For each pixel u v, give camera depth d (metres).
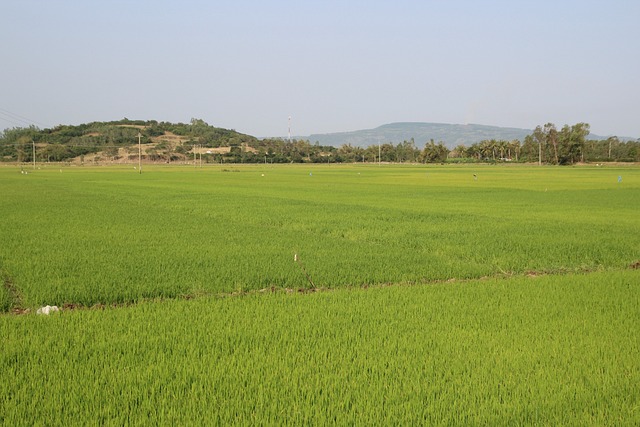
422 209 35.25
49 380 7.39
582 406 6.75
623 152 185.00
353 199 43.75
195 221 28.27
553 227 26.08
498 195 48.53
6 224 26.08
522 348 8.84
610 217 30.80
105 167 149.25
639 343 9.10
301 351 8.69
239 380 7.43
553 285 13.77
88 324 10.01
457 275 15.38
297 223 27.70
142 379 7.43
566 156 163.62
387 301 12.03
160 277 14.22
